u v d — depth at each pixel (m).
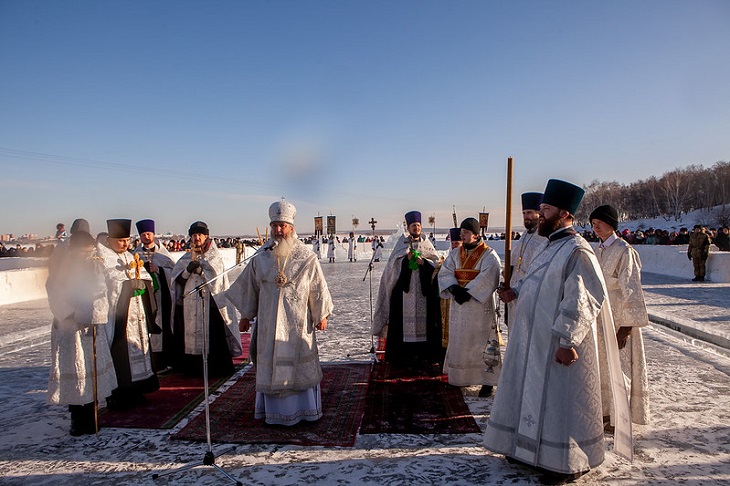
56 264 4.01
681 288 13.54
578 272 3.17
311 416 4.30
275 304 4.28
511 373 3.39
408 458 3.59
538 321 3.29
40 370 6.39
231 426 4.25
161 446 3.88
